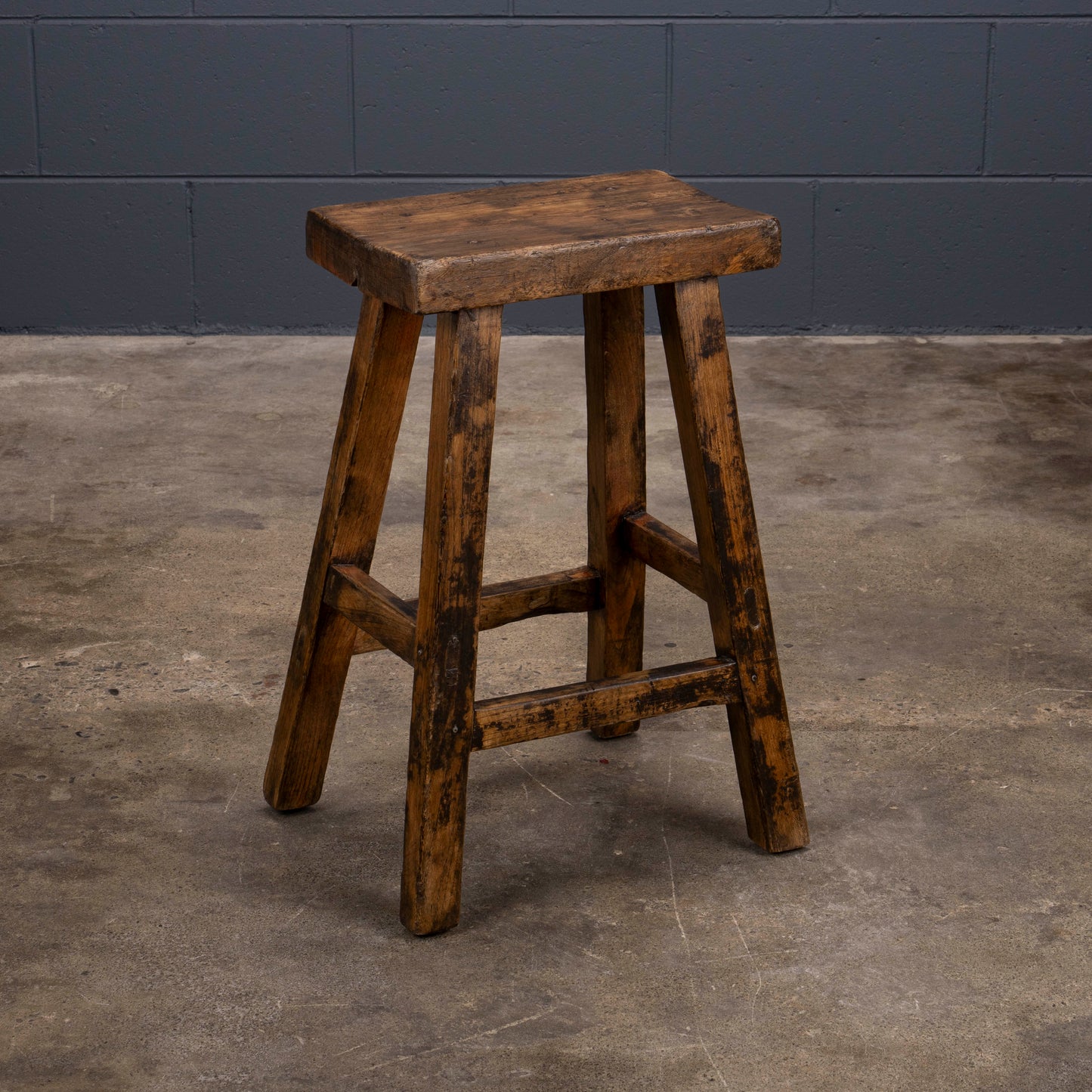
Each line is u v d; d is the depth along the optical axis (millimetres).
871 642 2371
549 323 4062
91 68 3865
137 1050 1505
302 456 3189
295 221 4008
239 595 2539
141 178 3961
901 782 1987
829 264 4035
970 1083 1460
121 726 2125
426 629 1612
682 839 1879
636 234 1587
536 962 1643
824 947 1663
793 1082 1461
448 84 3924
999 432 3312
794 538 2770
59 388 3611
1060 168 3941
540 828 1903
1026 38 3842
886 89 3898
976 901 1741
